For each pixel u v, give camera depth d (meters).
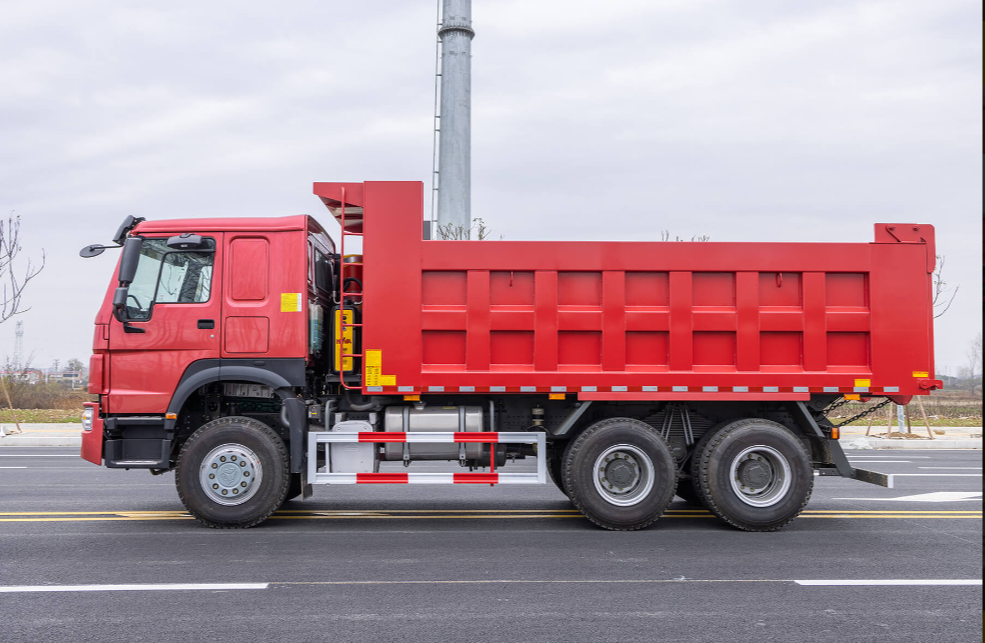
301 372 7.59
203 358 7.59
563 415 8.06
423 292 7.66
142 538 7.00
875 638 4.38
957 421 22.09
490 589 5.34
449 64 27.56
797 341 7.71
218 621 4.63
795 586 5.45
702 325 7.64
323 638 4.34
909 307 7.70
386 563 6.07
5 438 16.77
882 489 10.40
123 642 4.28
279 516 8.23
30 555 6.33
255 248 7.69
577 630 4.49
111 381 7.59
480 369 7.61
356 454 7.68
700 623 4.62
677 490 9.25
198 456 7.42
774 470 7.50
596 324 7.62
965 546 6.77
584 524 7.79
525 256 7.62
